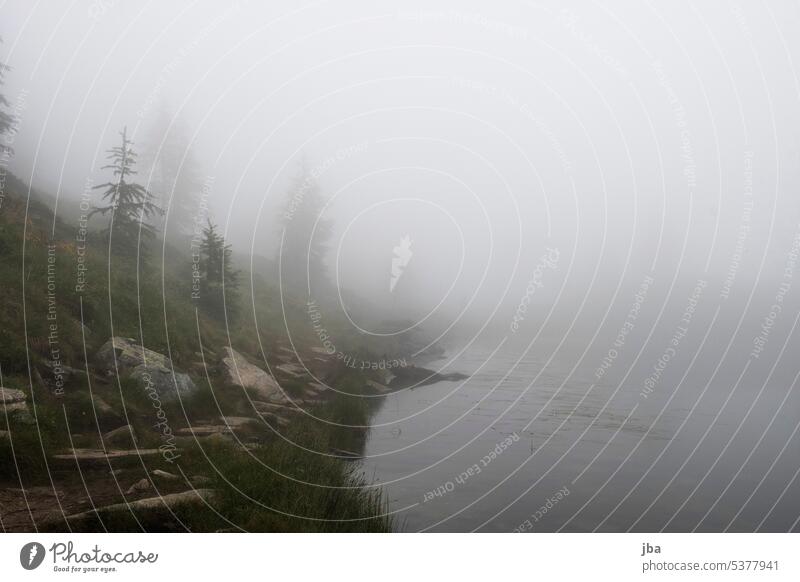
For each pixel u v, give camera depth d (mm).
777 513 8156
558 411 16312
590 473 10195
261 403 12617
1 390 7730
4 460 6566
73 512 5680
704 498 8797
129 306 13000
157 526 5652
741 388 20719
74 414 8398
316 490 7352
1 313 9523
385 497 8570
